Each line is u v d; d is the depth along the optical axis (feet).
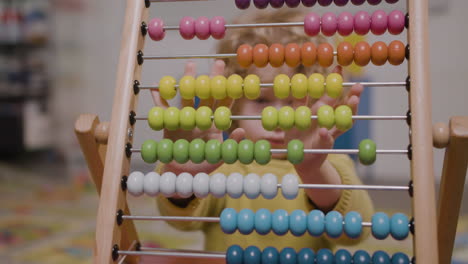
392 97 9.14
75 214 8.16
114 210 2.36
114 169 2.41
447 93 9.43
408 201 8.58
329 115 2.53
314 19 2.79
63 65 12.17
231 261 2.45
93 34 11.80
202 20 2.90
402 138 9.31
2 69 12.80
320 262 2.34
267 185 2.47
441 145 2.28
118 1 11.55
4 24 12.52
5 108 12.74
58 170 11.62
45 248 6.57
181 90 2.72
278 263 2.41
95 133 2.52
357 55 2.72
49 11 12.40
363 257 2.34
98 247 2.31
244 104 3.53
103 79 11.88
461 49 9.29
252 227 2.44
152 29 2.80
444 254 2.58
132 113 2.54
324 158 2.75
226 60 3.91
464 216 7.58
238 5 2.92
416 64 2.36
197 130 2.86
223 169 3.89
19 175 11.05
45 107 12.96
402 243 6.55
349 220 2.35
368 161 2.49
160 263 2.85
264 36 3.84
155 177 2.52
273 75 3.52
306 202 3.17
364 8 8.99
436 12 9.31
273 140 3.47
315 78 2.67
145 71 9.14
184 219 2.48
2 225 7.52
